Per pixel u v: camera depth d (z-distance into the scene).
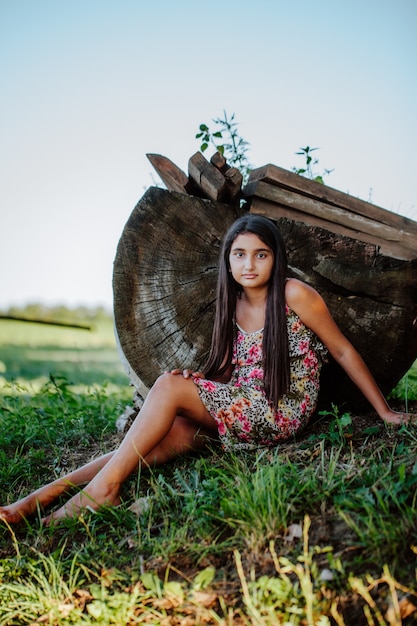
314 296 3.25
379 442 3.05
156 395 3.13
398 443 3.01
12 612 2.42
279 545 2.41
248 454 3.25
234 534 2.57
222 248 3.39
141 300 3.77
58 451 4.11
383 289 3.85
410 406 4.01
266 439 3.28
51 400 5.39
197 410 3.23
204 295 3.83
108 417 4.88
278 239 3.26
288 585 2.16
